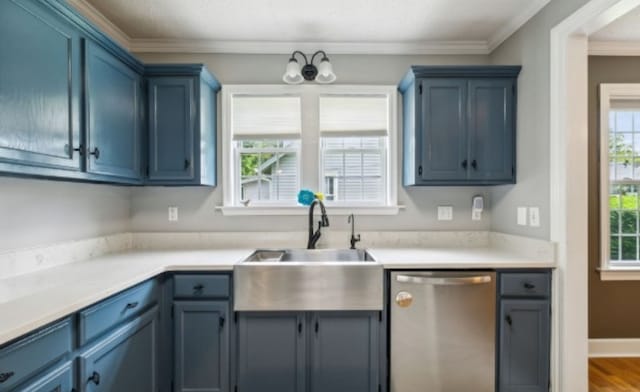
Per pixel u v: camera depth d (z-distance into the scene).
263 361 1.82
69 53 1.50
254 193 2.60
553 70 1.87
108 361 1.36
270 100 2.55
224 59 2.52
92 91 1.65
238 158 2.60
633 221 2.64
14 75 1.23
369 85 2.53
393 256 2.04
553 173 1.87
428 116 2.19
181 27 2.27
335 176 2.60
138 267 1.74
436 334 1.83
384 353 1.85
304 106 2.53
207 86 2.32
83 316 1.22
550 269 1.85
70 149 1.51
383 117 2.56
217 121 2.52
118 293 1.44
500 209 2.39
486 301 1.83
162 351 1.81
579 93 1.80
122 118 1.92
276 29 2.30
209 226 2.52
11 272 1.54
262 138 2.54
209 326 1.82
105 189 2.21
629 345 2.58
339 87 2.52
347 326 1.83
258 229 2.53
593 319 2.59
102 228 2.18
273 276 1.81
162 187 2.50
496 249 2.35
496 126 2.19
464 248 2.41
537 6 1.99
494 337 1.84
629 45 2.53
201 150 2.20
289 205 2.53
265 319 1.83
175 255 2.14
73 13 1.49
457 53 2.55
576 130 1.80
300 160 2.54
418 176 2.20
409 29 2.31
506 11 2.09
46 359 1.06
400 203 2.54
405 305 1.83
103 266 1.78
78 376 1.20
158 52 2.51
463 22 2.22
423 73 2.18
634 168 2.64
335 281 1.80
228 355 1.82
